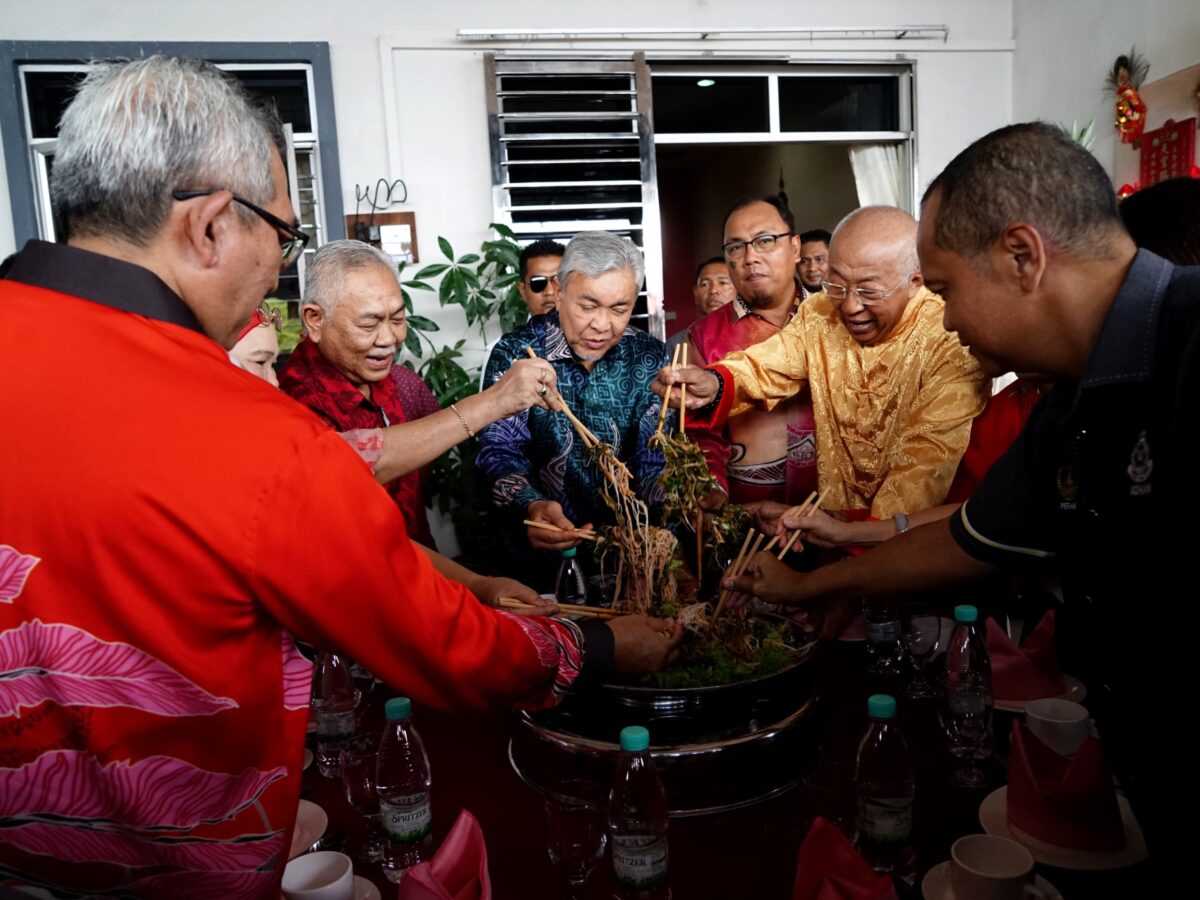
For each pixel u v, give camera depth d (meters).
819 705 1.40
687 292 9.94
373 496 0.89
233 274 0.90
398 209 4.31
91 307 0.84
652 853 0.98
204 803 0.89
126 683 0.82
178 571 0.80
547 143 4.35
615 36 4.43
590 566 2.15
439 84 4.29
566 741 1.21
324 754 1.35
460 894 0.90
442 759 1.37
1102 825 1.04
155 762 0.85
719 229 9.19
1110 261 0.96
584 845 1.03
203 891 0.92
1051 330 1.00
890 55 4.75
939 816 1.15
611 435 2.24
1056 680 1.46
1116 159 4.24
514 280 4.09
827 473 2.14
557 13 4.39
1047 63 4.62
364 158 4.27
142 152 0.82
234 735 0.87
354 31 4.21
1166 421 0.89
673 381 1.99
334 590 0.86
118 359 0.82
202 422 0.81
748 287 2.70
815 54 4.66
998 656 1.46
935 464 1.82
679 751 1.15
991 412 1.89
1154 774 0.99
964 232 1.00
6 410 0.79
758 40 4.59
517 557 2.25
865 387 2.00
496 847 1.12
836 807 1.10
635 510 1.67
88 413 0.79
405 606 0.92
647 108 4.41
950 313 1.06
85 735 0.83
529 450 2.29
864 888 0.86
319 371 2.13
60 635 0.80
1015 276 0.98
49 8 3.95
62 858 0.88
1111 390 0.94
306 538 0.83
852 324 1.94
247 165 0.87
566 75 4.34
